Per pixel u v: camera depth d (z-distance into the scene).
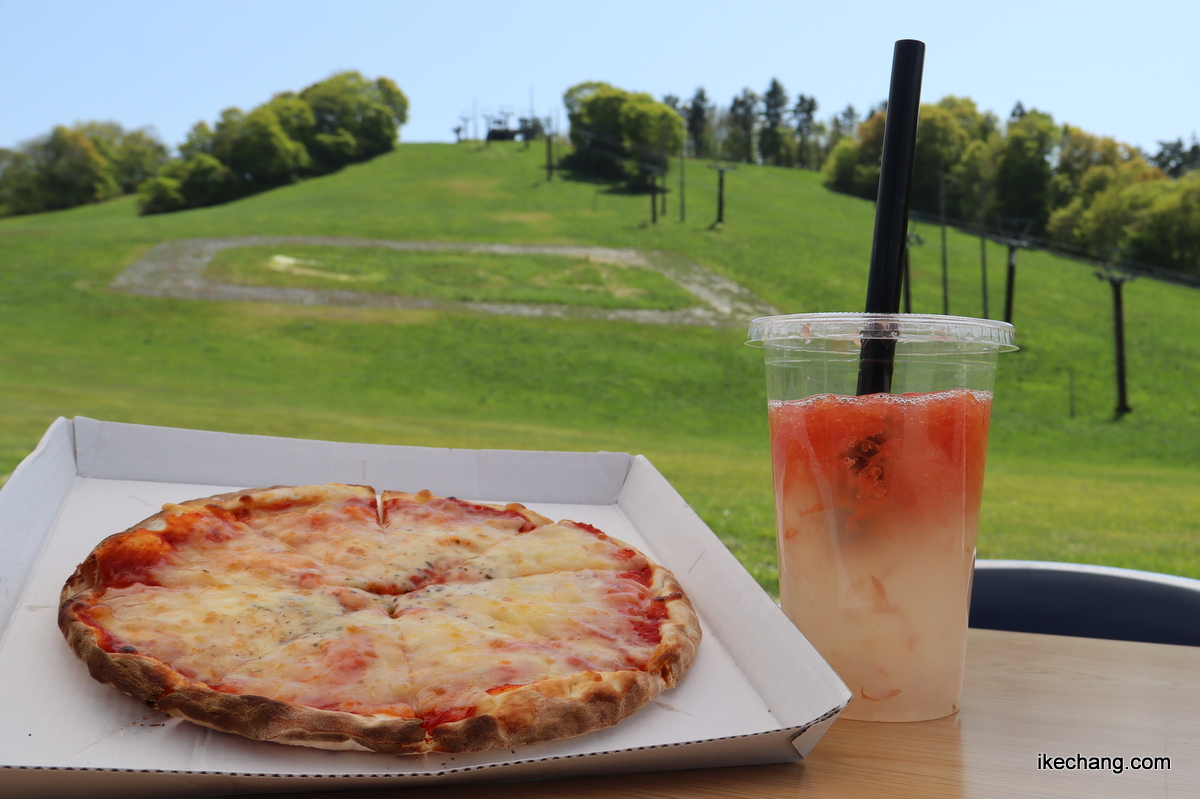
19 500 0.86
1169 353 32.12
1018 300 36.56
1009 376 30.33
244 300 33.97
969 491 0.74
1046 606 1.36
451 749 0.57
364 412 23.38
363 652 0.70
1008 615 1.37
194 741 0.58
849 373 0.74
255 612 0.77
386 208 49.66
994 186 47.28
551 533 1.00
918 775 0.61
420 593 0.86
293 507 1.04
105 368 25.83
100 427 1.05
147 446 1.06
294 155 57.22
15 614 0.75
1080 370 30.69
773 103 68.50
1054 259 42.97
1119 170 46.44
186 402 22.28
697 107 68.81
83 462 1.03
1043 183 46.62
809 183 57.97
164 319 31.55
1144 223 42.44
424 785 0.58
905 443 0.72
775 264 40.41
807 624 0.77
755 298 36.62
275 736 0.57
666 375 28.92
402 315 33.44
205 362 27.67
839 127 68.75
